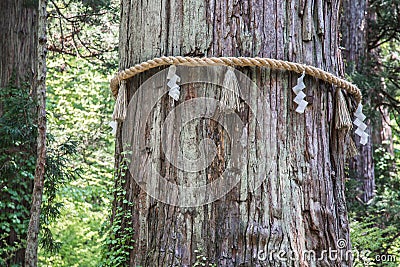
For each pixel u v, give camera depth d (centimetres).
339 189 364
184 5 352
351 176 1059
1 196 803
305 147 348
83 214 1321
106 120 1430
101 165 1420
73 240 1273
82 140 1334
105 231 378
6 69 834
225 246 330
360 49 1116
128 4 386
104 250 370
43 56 424
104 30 1046
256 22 347
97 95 1502
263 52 345
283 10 354
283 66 343
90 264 1255
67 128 1373
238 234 331
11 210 808
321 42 367
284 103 346
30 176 802
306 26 359
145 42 363
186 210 337
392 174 1216
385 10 1162
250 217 333
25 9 855
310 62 357
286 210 336
